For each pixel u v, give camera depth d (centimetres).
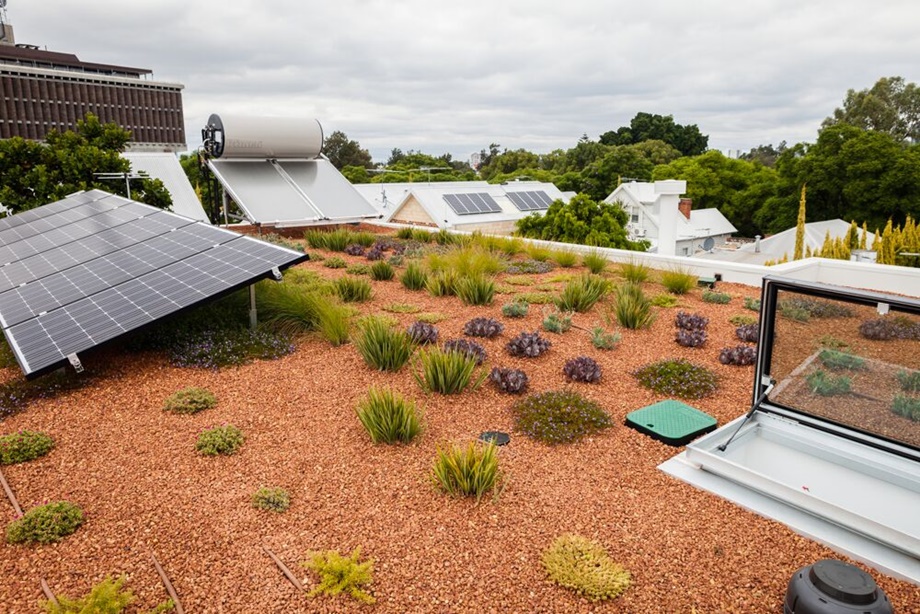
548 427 468
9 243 952
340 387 553
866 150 3706
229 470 411
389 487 391
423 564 317
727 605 290
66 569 312
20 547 329
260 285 797
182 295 595
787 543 337
